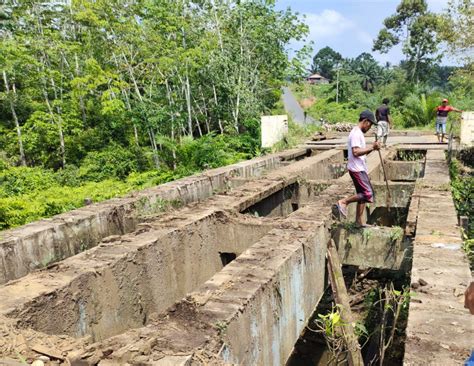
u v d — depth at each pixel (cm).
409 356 283
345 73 6206
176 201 828
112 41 2083
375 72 6172
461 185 1045
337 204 651
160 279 541
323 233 601
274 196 902
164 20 1945
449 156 1265
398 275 777
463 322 324
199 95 2252
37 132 2027
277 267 438
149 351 290
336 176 1223
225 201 730
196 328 323
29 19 2100
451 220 585
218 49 2028
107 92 1967
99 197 1322
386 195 838
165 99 2131
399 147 1416
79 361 275
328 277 607
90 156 1964
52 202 1173
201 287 392
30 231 581
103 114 2034
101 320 449
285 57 2133
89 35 2086
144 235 550
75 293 418
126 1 2006
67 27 2338
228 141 1812
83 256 480
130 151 1961
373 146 618
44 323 382
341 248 625
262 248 497
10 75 2114
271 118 1634
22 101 2127
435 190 772
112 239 535
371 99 4484
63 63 2277
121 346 294
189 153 1631
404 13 4341
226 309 349
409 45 4300
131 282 491
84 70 2167
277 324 435
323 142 1750
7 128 2133
